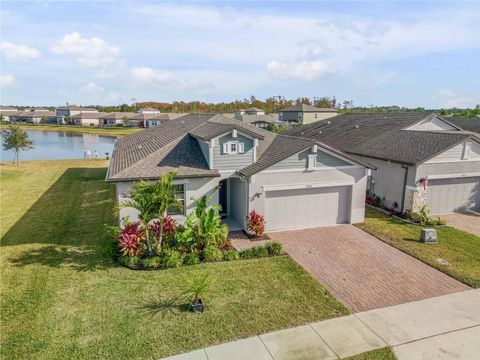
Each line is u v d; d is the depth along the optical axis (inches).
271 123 3063.5
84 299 442.6
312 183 704.4
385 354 349.1
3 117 5433.1
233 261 554.6
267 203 695.7
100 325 390.6
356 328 390.3
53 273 510.3
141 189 537.6
